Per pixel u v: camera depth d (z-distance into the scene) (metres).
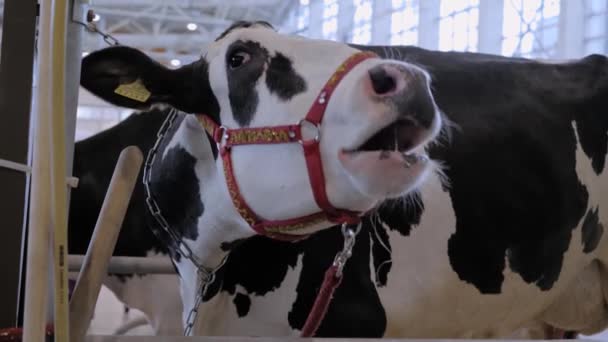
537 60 2.87
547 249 2.54
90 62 1.78
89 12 1.75
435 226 2.22
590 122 2.75
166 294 2.93
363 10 7.87
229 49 1.71
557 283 2.68
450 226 2.25
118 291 3.07
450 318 2.31
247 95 1.65
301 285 2.02
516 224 2.41
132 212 2.74
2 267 1.41
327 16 8.52
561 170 2.57
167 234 2.05
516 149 2.46
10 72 1.45
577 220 2.66
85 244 3.12
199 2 9.30
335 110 1.48
